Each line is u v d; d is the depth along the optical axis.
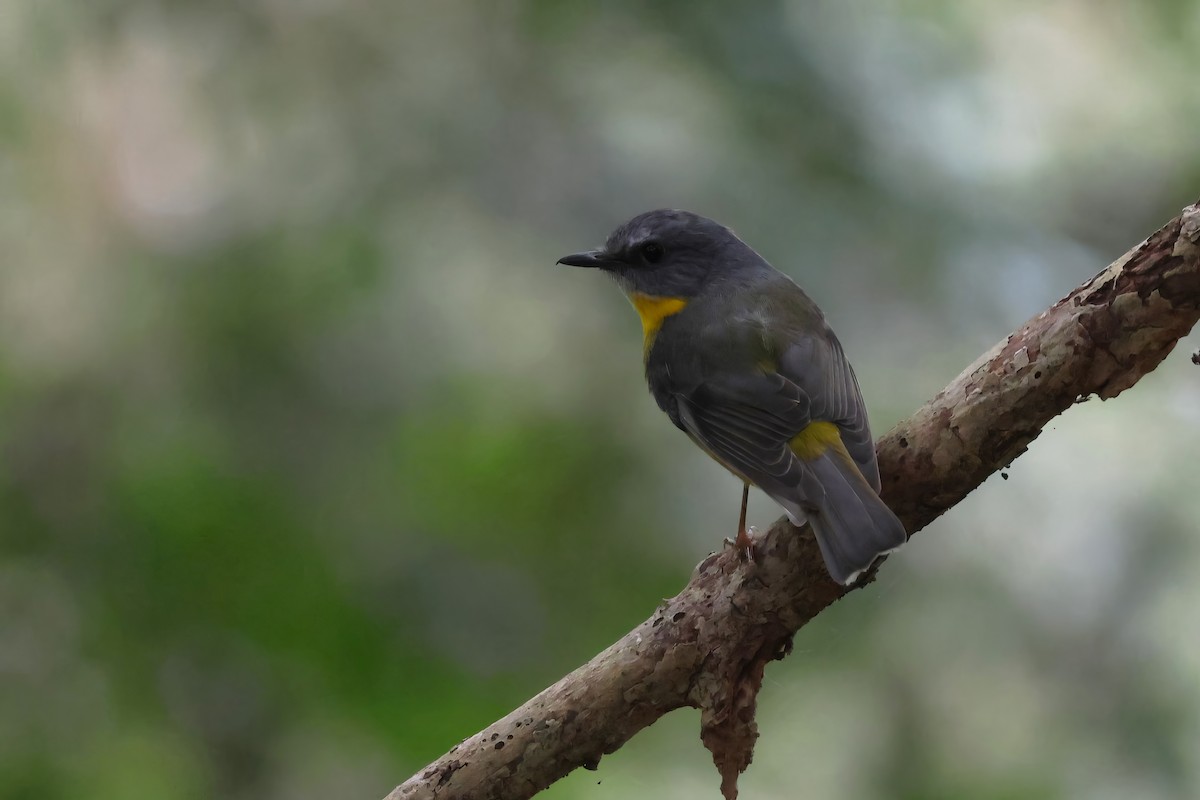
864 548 6.46
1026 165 12.20
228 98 12.67
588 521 11.32
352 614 10.66
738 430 7.86
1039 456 11.83
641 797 10.96
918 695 11.37
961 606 11.59
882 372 11.63
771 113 11.67
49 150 12.85
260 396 11.55
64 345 12.13
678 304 9.05
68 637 10.82
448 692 10.45
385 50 12.60
